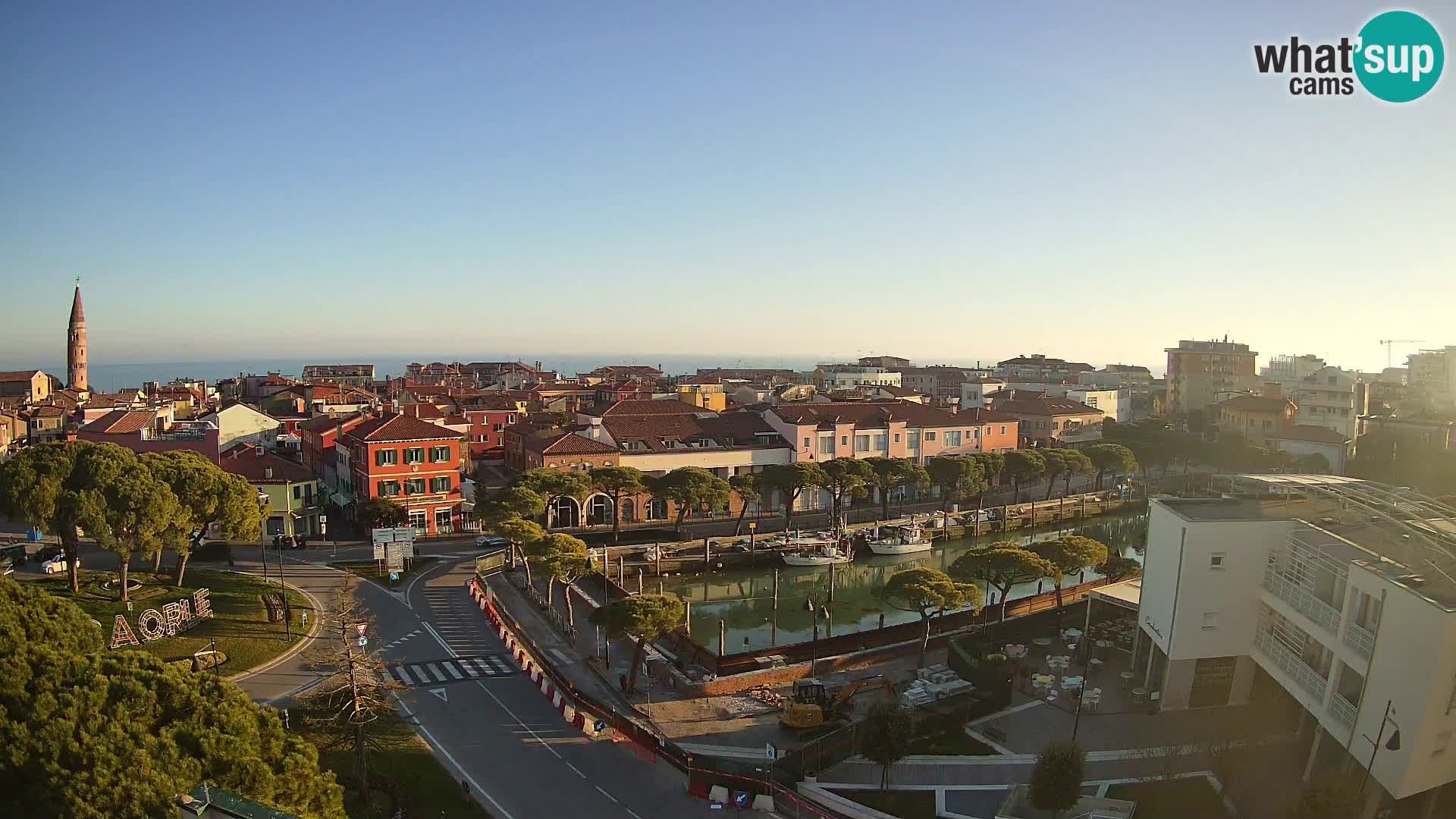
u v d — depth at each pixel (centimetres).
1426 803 4078
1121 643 6762
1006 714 5547
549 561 7069
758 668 6462
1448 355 18600
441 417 14162
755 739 5316
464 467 13288
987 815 4362
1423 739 3700
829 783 4694
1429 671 3656
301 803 3075
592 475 10500
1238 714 5362
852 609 8800
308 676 5834
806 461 12962
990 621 7512
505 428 14050
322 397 16675
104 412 14538
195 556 9012
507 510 8912
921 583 6347
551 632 7156
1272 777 4544
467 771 4694
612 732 5253
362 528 10225
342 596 5834
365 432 10688
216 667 5841
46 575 7719
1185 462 15962
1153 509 5903
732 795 4450
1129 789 4506
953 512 12800
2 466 6894
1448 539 4309
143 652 3222
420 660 6316
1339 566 4556
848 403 14750
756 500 12488
